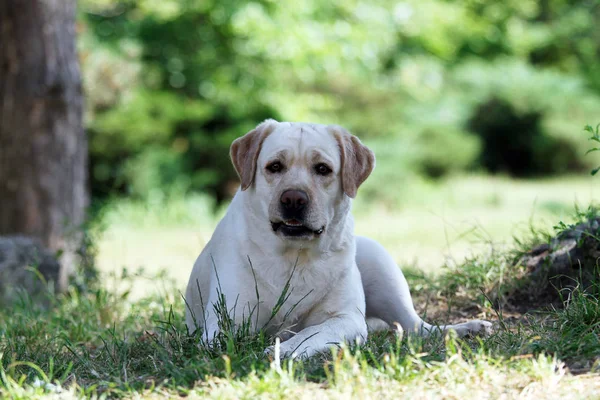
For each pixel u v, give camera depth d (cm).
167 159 2558
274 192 583
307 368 517
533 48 3859
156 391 491
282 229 577
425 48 3325
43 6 1233
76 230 1137
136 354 591
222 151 2628
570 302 694
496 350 538
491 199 2548
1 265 991
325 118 2850
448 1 3334
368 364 529
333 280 608
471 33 3431
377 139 2825
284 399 462
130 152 2541
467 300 776
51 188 1252
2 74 1231
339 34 2709
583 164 3259
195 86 2786
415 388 471
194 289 682
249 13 2586
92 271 1113
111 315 845
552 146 3234
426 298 807
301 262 600
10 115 1234
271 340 593
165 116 2623
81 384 532
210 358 536
